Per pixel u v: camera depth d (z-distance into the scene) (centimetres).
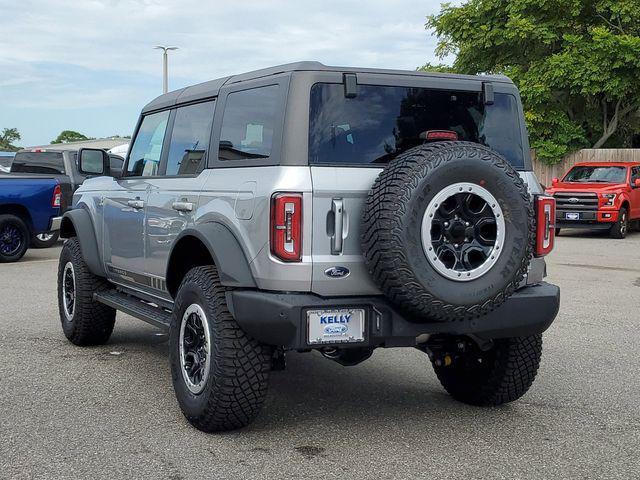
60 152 1723
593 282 1162
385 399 573
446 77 503
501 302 450
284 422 514
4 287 1095
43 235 1636
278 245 440
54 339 764
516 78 2597
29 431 488
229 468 430
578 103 2695
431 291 427
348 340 446
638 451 466
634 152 2511
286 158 450
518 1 2591
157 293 614
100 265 693
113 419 514
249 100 498
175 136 594
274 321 439
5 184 1379
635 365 679
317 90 461
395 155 475
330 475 421
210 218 499
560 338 786
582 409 551
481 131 512
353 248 450
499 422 520
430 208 425
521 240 447
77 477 414
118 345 744
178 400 504
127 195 639
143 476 417
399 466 436
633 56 2398
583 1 2584
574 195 1933
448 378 571
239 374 461
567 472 430
